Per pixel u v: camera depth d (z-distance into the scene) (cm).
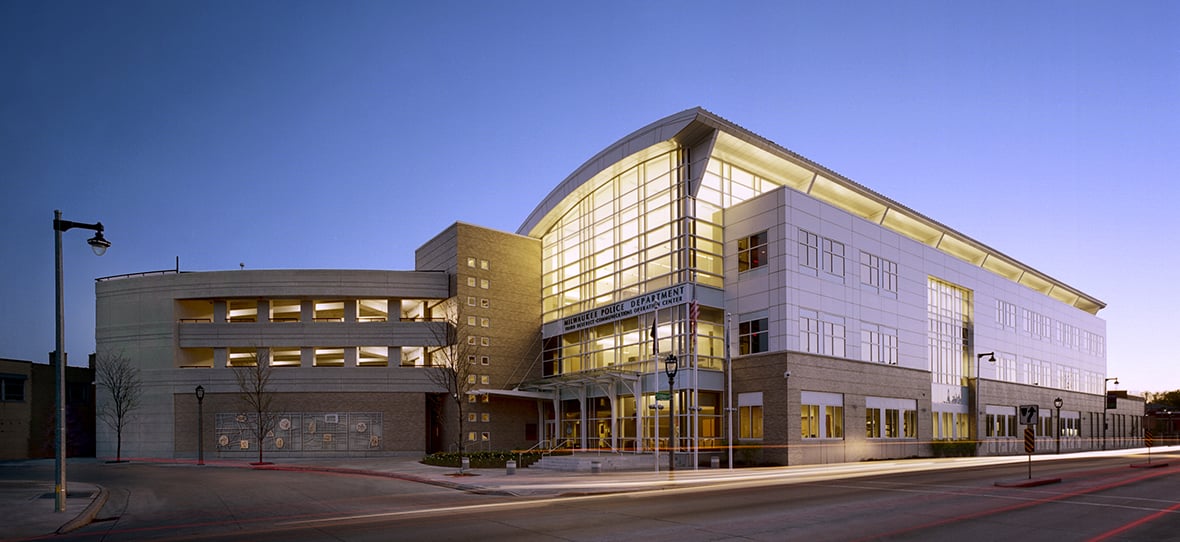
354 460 4612
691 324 4206
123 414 5131
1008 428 6097
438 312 5538
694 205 4391
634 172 4856
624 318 4731
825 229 4416
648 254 4641
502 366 5347
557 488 2558
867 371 4528
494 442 5222
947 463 4259
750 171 4731
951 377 5562
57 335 2016
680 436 4153
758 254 4281
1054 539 1465
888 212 5256
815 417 4103
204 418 5106
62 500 1964
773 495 2297
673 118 4369
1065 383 7419
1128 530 1581
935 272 5428
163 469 3947
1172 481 2822
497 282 5447
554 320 5478
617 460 3759
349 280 5297
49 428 5719
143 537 1571
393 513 1916
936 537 1483
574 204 5422
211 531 1634
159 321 5272
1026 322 6738
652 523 1683
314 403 5119
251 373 4981
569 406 5191
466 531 1579
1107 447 7988
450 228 5441
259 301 5341
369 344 5241
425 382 5184
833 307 4381
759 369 4128
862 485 2658
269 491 2592
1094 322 8425
